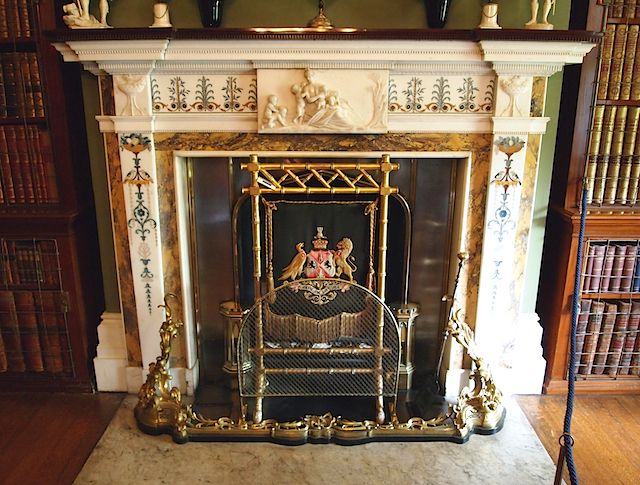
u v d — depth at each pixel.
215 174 2.24
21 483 1.94
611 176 2.24
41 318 2.38
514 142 2.09
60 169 2.22
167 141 2.12
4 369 2.45
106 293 2.43
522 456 2.07
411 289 2.42
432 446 2.12
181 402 2.21
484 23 1.92
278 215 2.26
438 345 2.48
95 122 2.19
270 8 2.12
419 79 2.04
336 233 2.28
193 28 1.96
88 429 2.23
